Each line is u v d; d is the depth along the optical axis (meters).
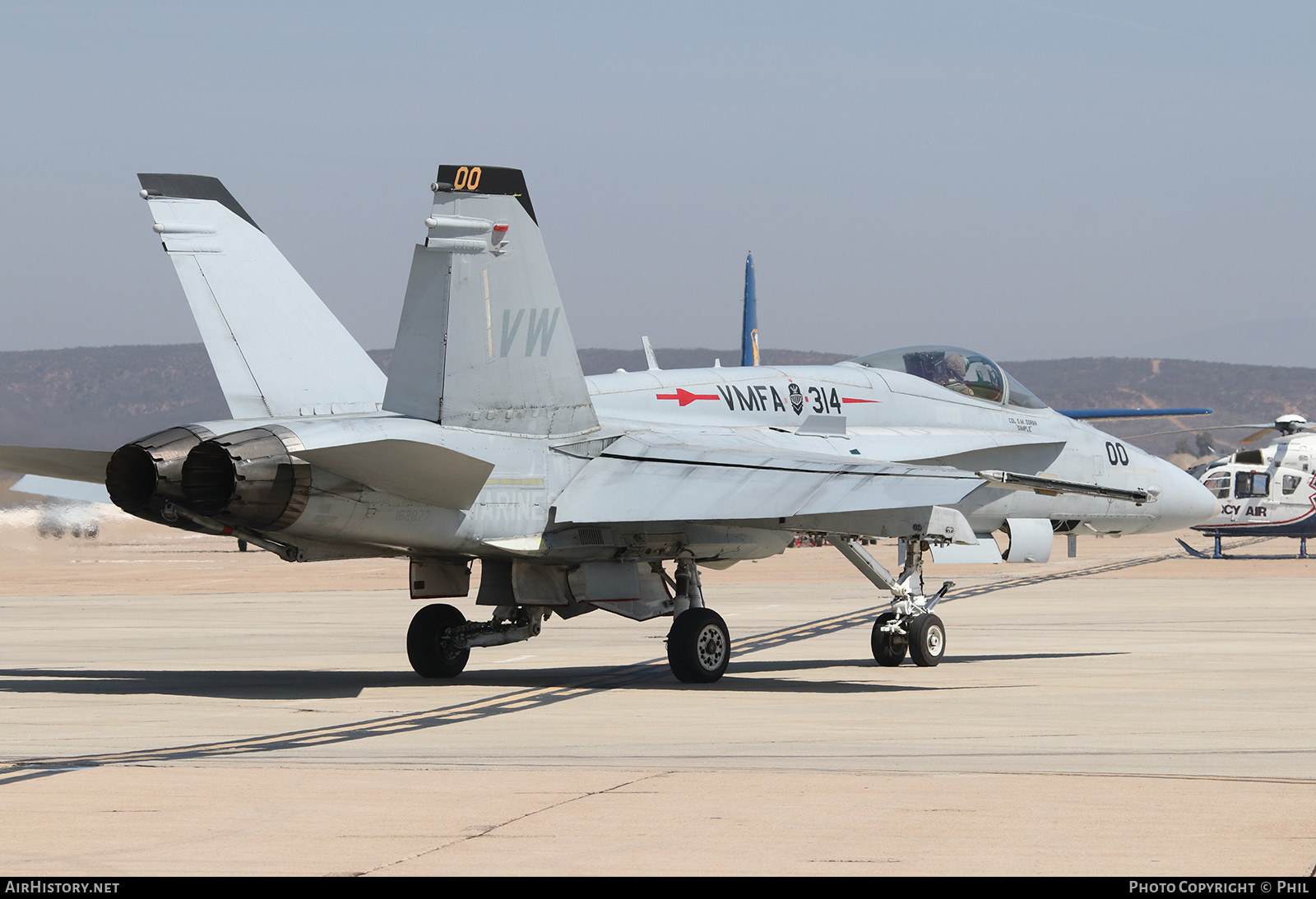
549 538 51.41
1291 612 93.06
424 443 44.72
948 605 102.81
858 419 64.81
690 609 53.31
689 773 31.31
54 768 32.44
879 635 61.16
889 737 37.66
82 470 50.25
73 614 102.25
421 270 48.69
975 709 44.34
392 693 50.16
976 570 157.38
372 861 23.11
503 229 49.75
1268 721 40.75
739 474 50.78
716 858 23.25
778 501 48.53
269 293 55.66
